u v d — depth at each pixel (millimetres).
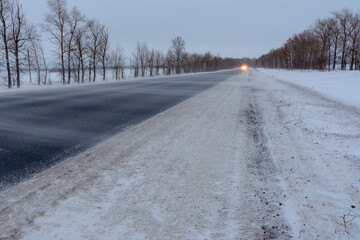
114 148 5082
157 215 2844
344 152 4965
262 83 23797
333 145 5391
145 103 10945
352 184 3658
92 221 2713
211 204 3086
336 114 8664
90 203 3059
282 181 3725
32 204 3014
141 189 3416
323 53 60219
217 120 7629
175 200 3158
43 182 3588
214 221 2758
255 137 5898
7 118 7711
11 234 2475
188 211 2930
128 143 5406
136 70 53625
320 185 3619
